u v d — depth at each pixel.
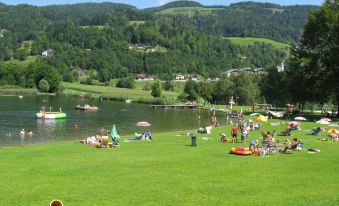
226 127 81.06
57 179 33.31
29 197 28.16
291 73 113.25
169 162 40.69
